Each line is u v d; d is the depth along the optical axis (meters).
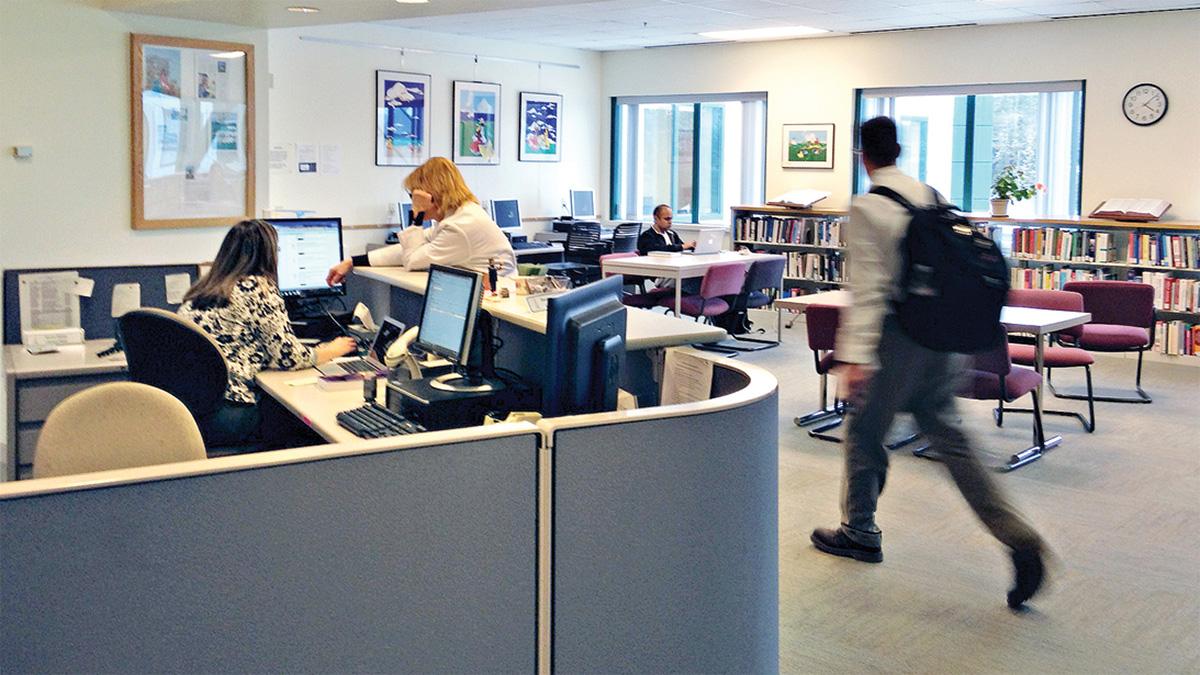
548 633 2.04
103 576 1.63
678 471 2.16
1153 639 3.34
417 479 1.87
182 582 1.69
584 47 12.13
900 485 4.93
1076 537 4.27
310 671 1.81
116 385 2.30
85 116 5.67
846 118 10.73
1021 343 6.66
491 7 5.73
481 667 1.97
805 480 5.04
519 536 1.99
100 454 2.27
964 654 3.21
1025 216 9.76
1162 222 8.55
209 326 3.70
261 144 6.46
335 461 1.79
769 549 2.41
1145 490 4.91
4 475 4.70
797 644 3.26
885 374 3.53
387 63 10.45
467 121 11.20
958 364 3.52
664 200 12.63
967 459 3.54
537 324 2.94
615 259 8.94
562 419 2.04
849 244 3.52
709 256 9.23
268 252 3.81
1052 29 9.33
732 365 2.64
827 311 5.95
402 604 1.88
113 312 4.57
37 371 3.97
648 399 3.02
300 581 1.78
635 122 12.64
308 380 3.63
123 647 1.65
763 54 11.24
